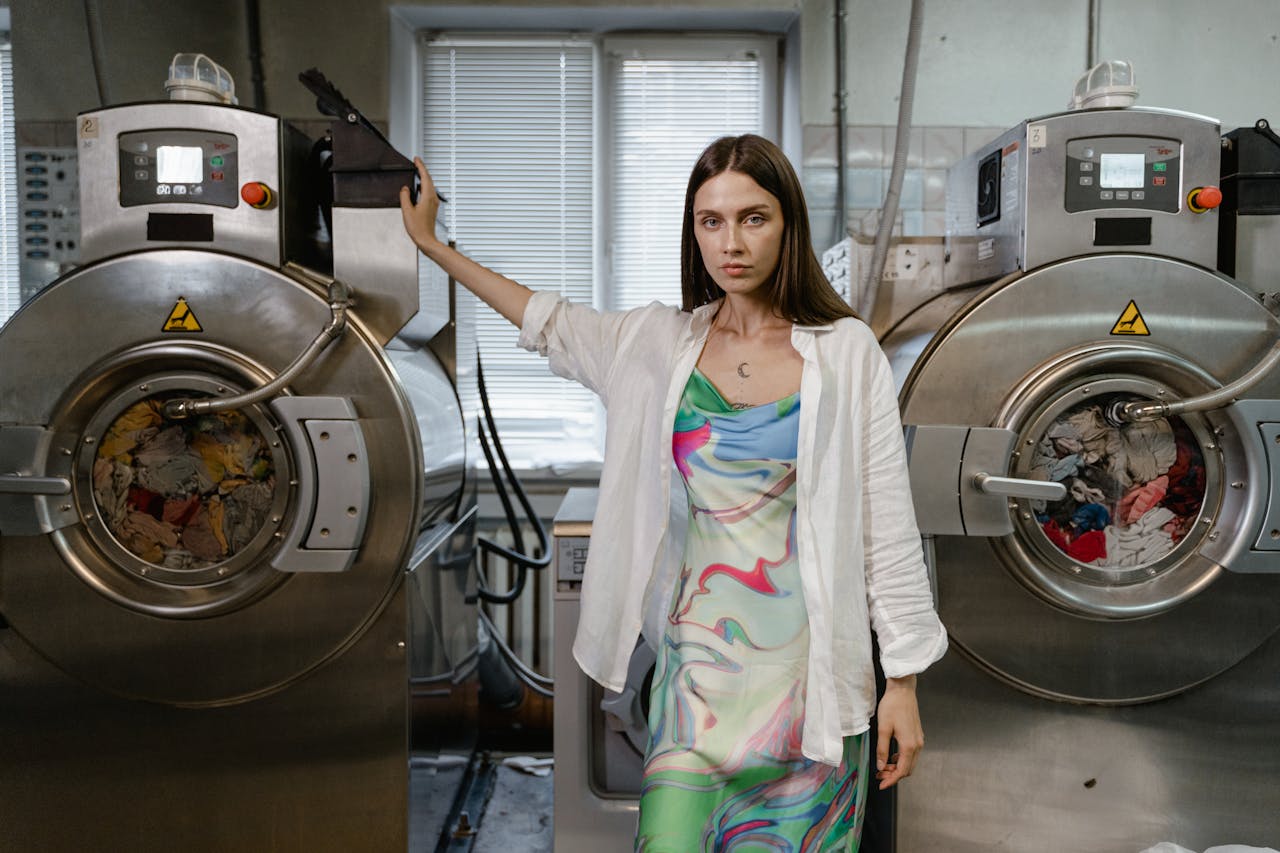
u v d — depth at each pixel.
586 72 2.91
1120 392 1.75
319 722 1.74
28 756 1.75
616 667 1.33
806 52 2.67
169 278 1.68
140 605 1.67
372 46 2.63
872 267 2.16
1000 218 1.85
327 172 1.93
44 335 1.67
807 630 1.23
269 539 1.70
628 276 2.97
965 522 1.66
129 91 2.56
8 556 1.69
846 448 1.22
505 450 2.95
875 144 2.66
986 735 1.80
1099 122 1.71
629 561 1.33
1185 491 1.78
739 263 1.21
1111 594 1.75
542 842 2.20
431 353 2.17
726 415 1.23
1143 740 1.81
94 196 1.69
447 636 2.11
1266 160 1.82
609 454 1.34
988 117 2.66
